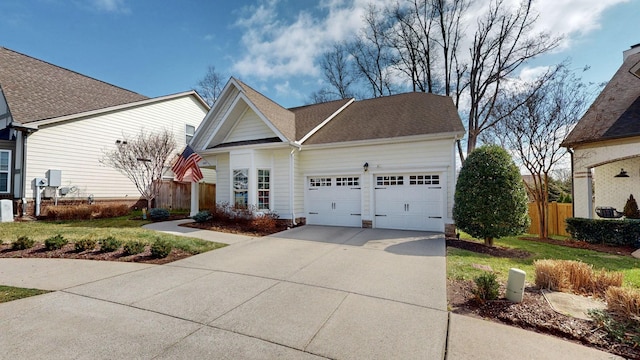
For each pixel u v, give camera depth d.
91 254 6.73
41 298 4.26
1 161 12.14
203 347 3.00
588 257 7.26
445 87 20.36
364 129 11.75
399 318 3.66
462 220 8.21
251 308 3.97
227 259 6.54
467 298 4.28
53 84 14.23
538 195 10.73
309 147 11.70
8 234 8.30
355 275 5.38
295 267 5.91
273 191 11.88
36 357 2.80
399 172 10.50
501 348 3.00
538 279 4.78
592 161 10.89
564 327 3.34
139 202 16.00
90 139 13.93
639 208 11.23
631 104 10.84
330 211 11.79
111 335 3.22
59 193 12.67
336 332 3.32
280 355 2.87
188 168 12.02
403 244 8.08
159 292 4.55
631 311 3.42
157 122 17.31
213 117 13.40
